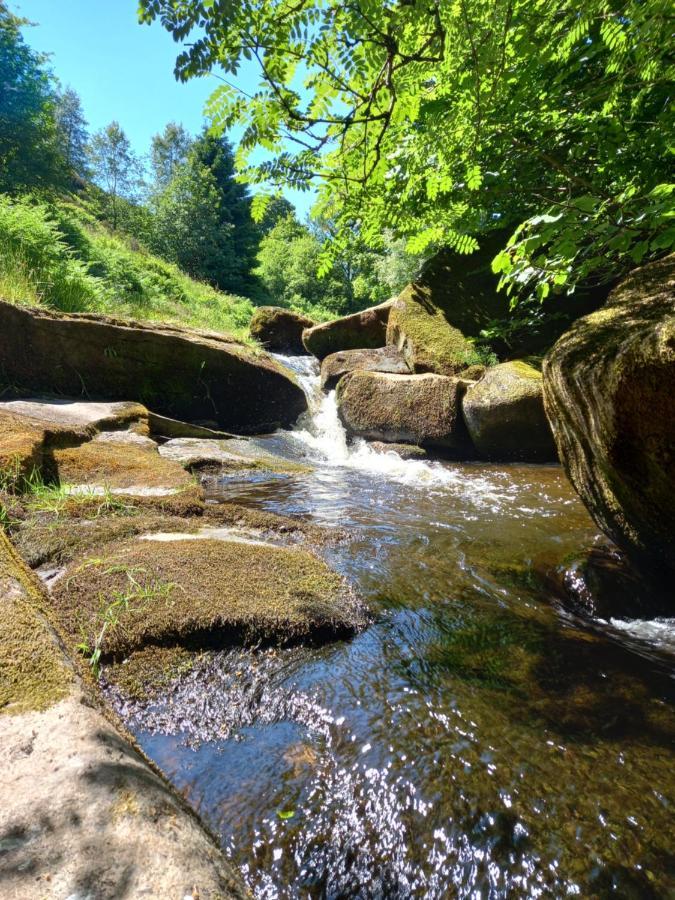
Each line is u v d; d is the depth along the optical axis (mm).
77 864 528
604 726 1665
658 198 1564
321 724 1634
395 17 1140
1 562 1112
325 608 2211
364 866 1216
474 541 3359
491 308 7875
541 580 2795
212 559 2471
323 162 1550
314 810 1333
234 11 963
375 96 1292
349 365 8273
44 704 749
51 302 6898
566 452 2725
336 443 7008
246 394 7090
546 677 1932
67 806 592
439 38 1263
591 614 2457
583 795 1394
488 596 2594
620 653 2117
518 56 1597
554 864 1219
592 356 2039
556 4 1455
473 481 5074
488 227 4508
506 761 1507
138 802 614
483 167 2650
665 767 1490
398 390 6742
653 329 1802
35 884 505
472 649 2107
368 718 1666
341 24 1112
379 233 2309
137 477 3789
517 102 2344
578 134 2652
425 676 1905
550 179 2805
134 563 2346
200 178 25875
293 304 30656
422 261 12914
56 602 2008
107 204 30281
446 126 1970
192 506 3400
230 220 27922
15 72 15953
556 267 1904
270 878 1180
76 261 8383
